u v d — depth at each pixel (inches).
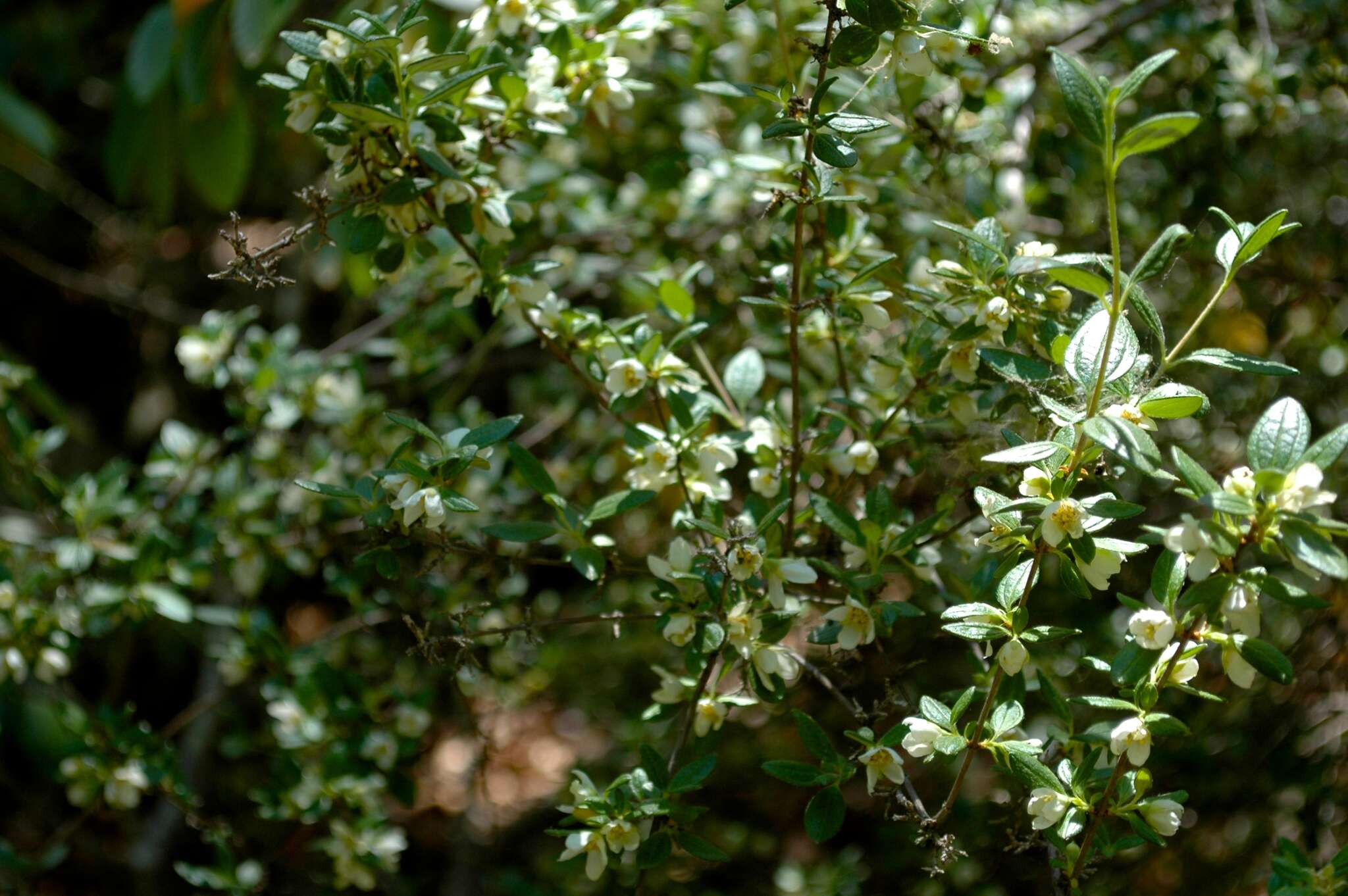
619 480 55.7
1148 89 49.7
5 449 46.4
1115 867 48.2
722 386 44.1
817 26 40.6
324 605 73.6
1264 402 51.8
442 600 45.3
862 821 57.7
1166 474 32.9
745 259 47.3
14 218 93.7
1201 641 34.3
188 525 48.0
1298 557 32.3
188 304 94.9
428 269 50.3
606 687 65.6
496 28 40.5
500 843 65.1
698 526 36.2
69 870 64.6
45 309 98.8
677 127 54.0
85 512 45.2
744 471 46.3
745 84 39.8
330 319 86.7
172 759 44.9
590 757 67.2
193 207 92.4
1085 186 50.4
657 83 52.1
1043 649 44.7
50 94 91.7
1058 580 47.3
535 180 52.3
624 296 52.0
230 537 46.9
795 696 50.5
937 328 38.5
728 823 56.8
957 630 34.8
